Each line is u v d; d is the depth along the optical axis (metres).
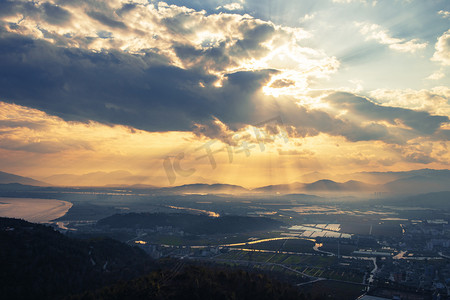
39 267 154.75
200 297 128.00
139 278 148.25
